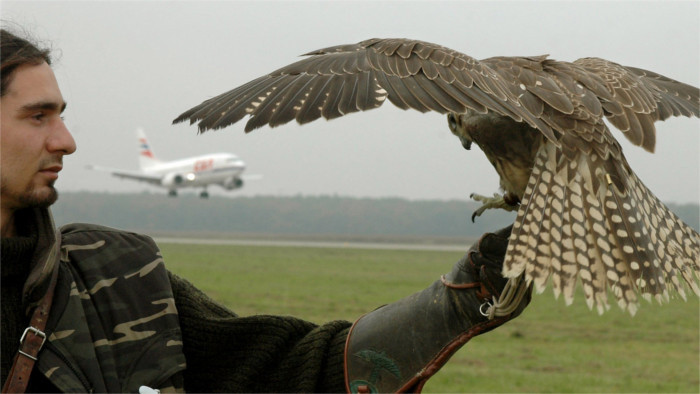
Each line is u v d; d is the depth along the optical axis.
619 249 3.19
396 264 45.84
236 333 3.12
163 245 61.31
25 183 2.68
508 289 3.00
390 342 3.08
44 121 2.70
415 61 3.21
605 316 23.28
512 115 3.10
